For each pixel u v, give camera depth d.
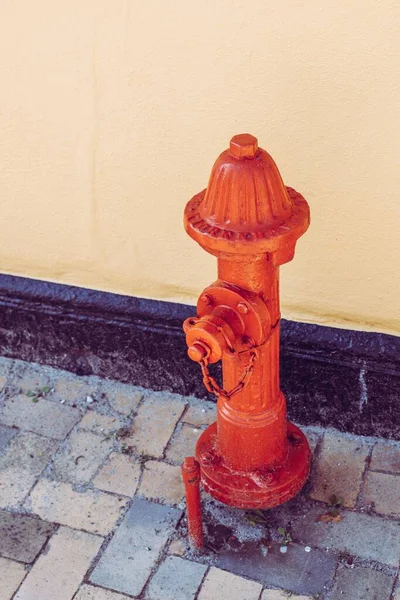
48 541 3.50
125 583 3.32
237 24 3.12
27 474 3.80
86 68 3.43
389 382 3.64
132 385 4.23
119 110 3.48
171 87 3.35
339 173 3.29
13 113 3.67
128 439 3.96
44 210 3.90
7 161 3.82
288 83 3.17
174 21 3.20
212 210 2.82
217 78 3.26
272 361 3.21
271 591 3.25
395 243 3.38
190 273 3.81
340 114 3.16
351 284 3.54
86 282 4.06
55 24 3.38
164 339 3.96
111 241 3.86
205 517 3.56
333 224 3.42
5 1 3.39
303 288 3.63
